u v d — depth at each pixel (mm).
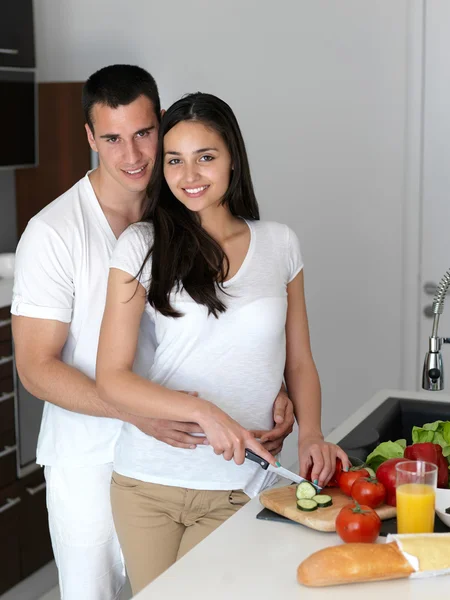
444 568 1399
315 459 1773
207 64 3951
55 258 2053
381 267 3785
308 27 3752
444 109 3615
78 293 2098
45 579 3525
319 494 1688
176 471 1824
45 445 2189
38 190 4000
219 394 1832
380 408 2291
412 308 3760
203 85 3975
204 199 1797
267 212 3957
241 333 1819
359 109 3725
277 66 3830
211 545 1534
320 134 3805
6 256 3879
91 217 2127
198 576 1421
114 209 2152
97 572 2199
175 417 1705
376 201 3752
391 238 3752
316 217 3869
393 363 3824
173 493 1827
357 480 1647
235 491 1830
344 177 3791
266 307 1841
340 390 3934
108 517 2176
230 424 1687
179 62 3996
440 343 1998
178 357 1830
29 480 3500
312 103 3797
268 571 1435
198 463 1820
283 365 1935
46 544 3588
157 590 1379
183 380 1836
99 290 2109
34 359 2061
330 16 3711
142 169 2090
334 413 3959
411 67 3621
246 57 3877
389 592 1362
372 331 3840
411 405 2338
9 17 3564
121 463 1906
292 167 3877
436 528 1581
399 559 1394
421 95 3627
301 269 2012
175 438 1782
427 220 3701
